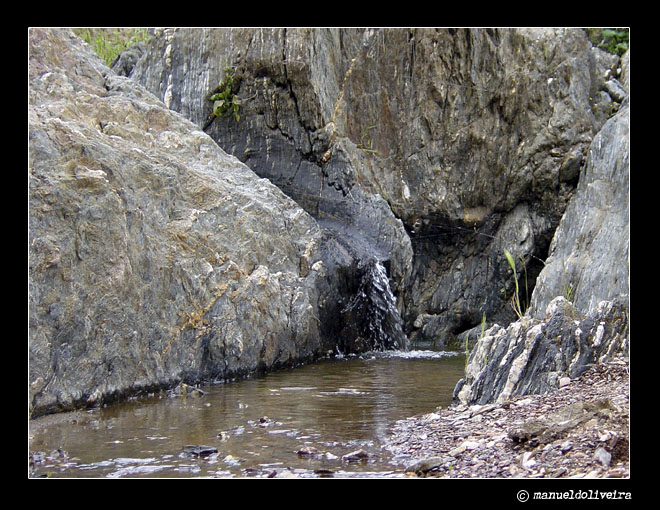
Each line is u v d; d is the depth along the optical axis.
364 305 10.20
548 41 12.11
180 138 8.83
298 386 7.00
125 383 6.23
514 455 3.95
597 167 10.65
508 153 12.16
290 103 11.32
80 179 6.02
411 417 5.31
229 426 5.08
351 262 10.08
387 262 10.81
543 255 12.13
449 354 10.09
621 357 5.68
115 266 6.21
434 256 12.55
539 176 11.92
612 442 3.74
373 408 5.75
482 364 5.86
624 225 9.28
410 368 8.45
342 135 11.77
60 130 6.16
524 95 12.03
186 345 7.06
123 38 12.92
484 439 4.32
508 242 12.13
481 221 12.30
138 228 6.64
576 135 11.82
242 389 6.84
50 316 5.54
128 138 7.87
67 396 5.64
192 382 7.05
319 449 4.38
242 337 7.68
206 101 11.35
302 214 9.86
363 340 10.16
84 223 5.96
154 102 9.02
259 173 11.41
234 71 11.27
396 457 4.17
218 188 8.25
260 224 8.66
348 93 12.30
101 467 4.02
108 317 6.09
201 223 7.72
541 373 5.50
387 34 12.32
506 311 12.18
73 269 5.81
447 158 12.27
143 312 6.55
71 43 8.65
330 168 11.47
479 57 12.21
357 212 11.34
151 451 4.37
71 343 5.72
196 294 7.23
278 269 8.87
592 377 5.33
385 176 12.16
